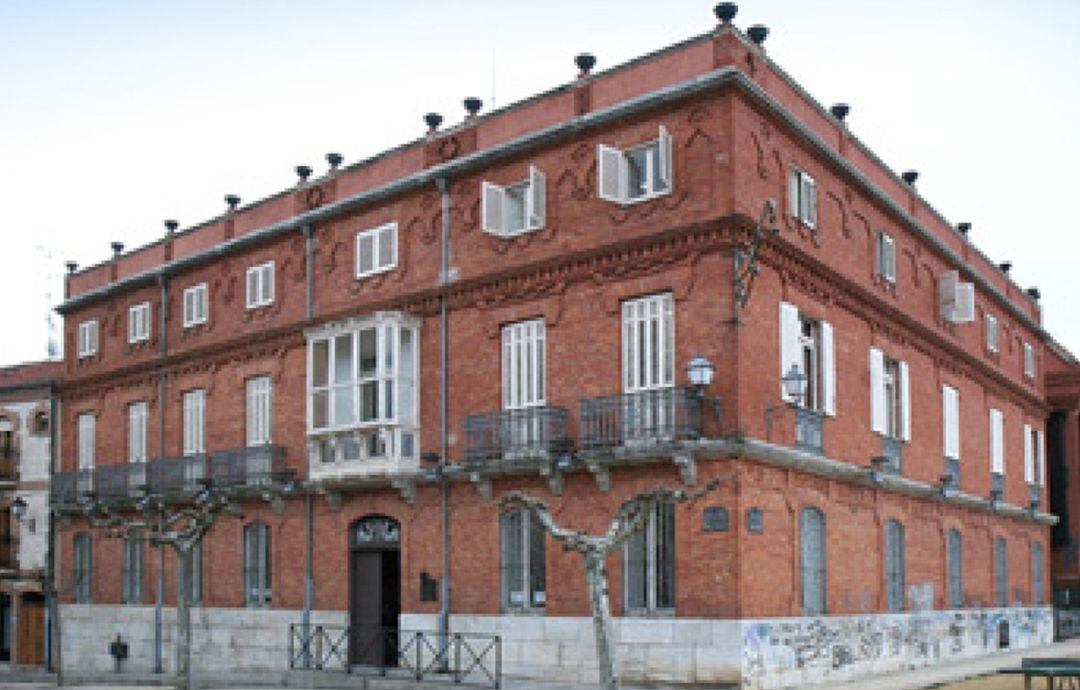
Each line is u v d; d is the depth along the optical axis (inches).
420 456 965.2
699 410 791.7
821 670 852.0
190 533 881.5
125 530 972.6
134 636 1235.9
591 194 878.4
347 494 1026.7
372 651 990.4
